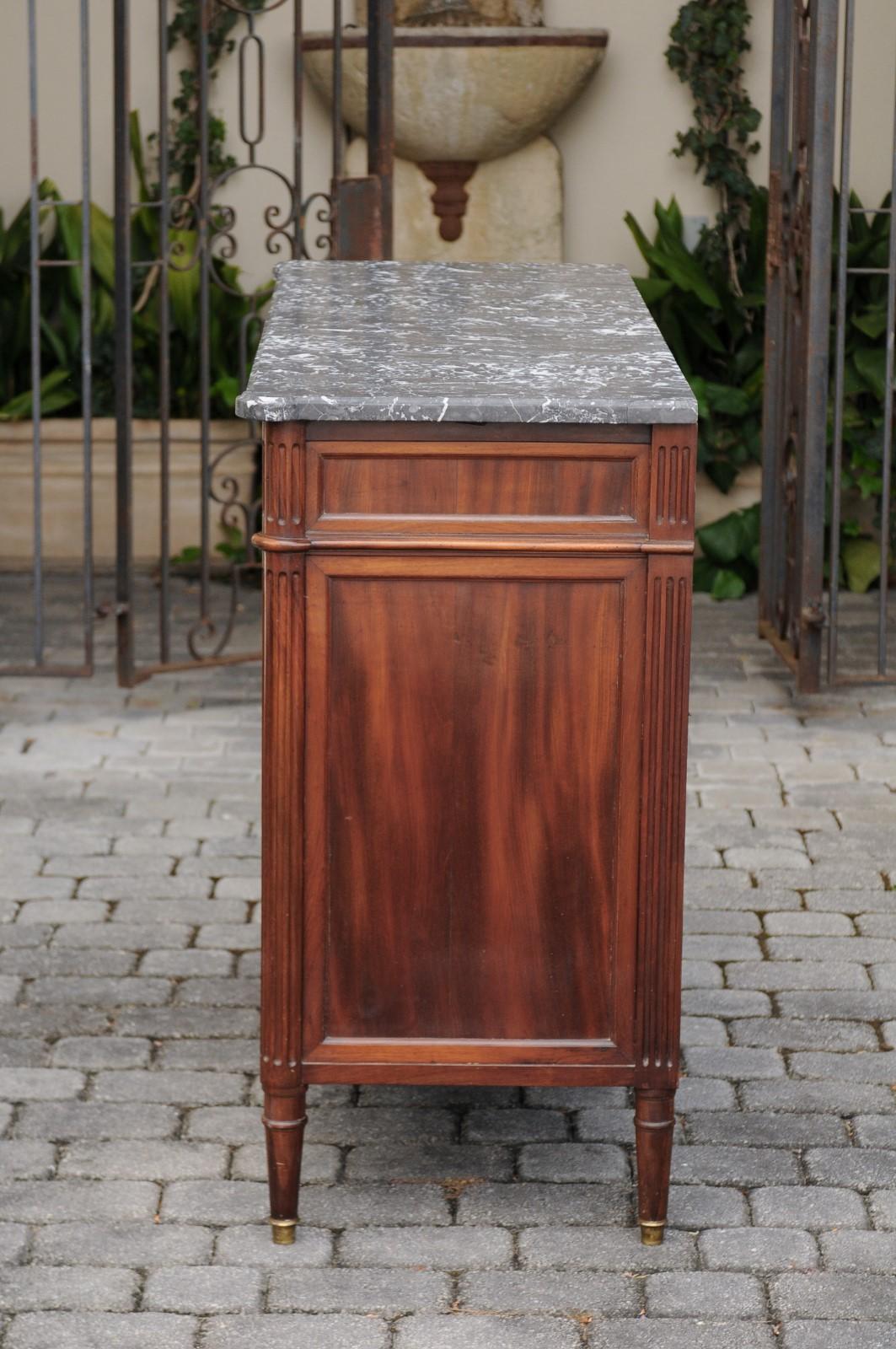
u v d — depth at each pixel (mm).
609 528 2395
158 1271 2521
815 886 3857
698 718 4957
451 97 6566
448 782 2486
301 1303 2455
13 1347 2348
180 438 6734
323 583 2410
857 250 6402
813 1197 2723
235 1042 3186
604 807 2494
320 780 2477
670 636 2420
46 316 6891
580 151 7039
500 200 7000
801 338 5227
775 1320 2422
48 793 4367
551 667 2447
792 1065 3115
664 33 6934
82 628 5902
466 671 2451
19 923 3637
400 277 3230
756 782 4469
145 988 3377
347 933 2527
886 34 6754
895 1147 2861
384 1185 2756
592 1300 2467
